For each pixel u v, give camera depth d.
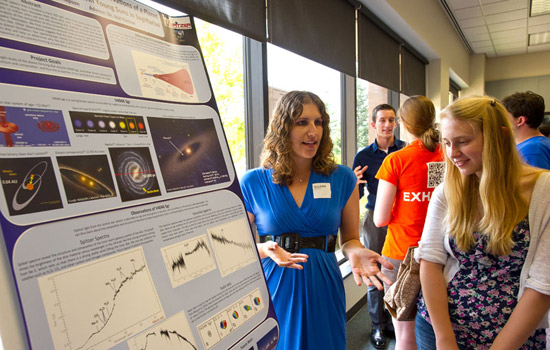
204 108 0.91
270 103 2.12
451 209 0.99
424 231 1.09
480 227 0.92
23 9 0.58
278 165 1.20
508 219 0.88
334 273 1.23
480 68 7.70
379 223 1.69
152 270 0.66
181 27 0.93
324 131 1.26
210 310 0.75
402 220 1.63
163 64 0.83
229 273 0.82
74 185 0.58
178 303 0.69
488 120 0.89
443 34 5.18
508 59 7.88
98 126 0.65
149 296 0.64
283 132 1.19
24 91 0.56
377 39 3.38
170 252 0.70
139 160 0.70
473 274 0.95
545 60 7.48
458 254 0.98
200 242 0.77
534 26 5.79
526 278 0.87
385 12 3.23
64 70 0.62
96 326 0.55
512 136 0.90
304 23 2.19
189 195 0.79
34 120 0.56
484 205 0.91
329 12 2.50
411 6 3.67
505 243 0.88
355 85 2.99
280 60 2.21
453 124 0.93
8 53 0.55
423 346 1.12
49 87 0.59
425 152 1.55
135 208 0.67
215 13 1.53
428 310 1.02
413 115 1.59
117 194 0.64
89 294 0.56
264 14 1.86
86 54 0.67
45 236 0.53
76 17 0.67
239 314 0.81
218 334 0.74
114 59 0.72
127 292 0.61
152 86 0.78
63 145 0.59
